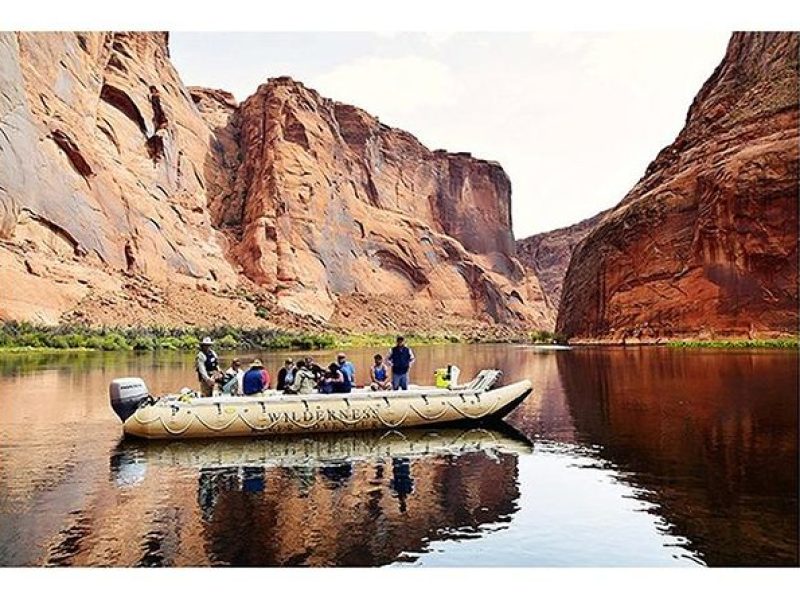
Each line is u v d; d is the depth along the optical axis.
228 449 13.02
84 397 19.89
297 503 9.24
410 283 118.38
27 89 56.81
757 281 56.47
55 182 55.84
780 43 66.75
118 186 65.69
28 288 47.47
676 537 7.82
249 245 88.62
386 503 9.26
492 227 151.88
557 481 10.31
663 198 67.50
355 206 113.75
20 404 18.44
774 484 9.71
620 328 68.25
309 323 82.19
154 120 79.81
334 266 100.75
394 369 15.95
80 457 12.22
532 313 148.50
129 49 78.06
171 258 69.81
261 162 97.62
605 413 16.86
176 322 59.41
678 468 10.84
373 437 14.21
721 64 78.94
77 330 46.28
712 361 33.72
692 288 61.22
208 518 8.59
